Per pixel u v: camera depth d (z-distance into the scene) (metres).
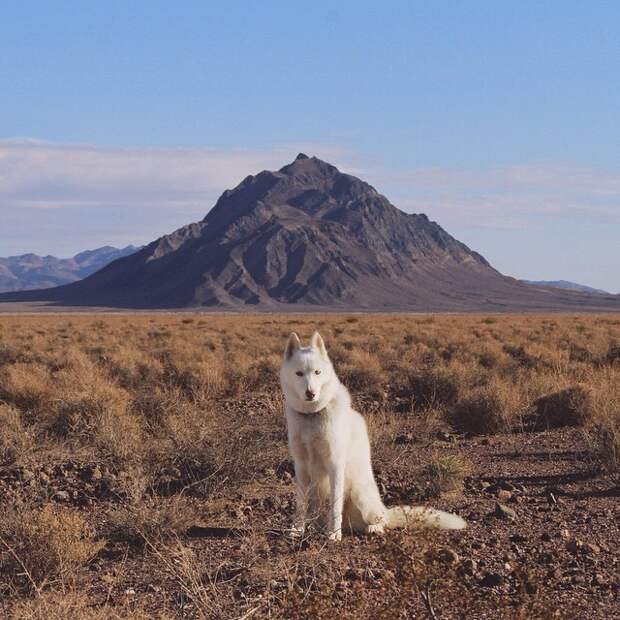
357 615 5.58
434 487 10.59
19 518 7.76
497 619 5.86
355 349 32.47
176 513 8.77
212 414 15.47
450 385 19.94
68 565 7.26
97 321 75.06
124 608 6.27
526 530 8.73
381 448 13.26
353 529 8.70
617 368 23.67
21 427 14.16
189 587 6.66
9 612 6.30
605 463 11.74
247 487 10.98
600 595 6.60
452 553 7.19
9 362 29.88
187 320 79.75
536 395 18.78
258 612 5.84
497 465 12.70
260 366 25.00
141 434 13.91
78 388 18.36
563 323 63.91
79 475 11.80
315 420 8.47
